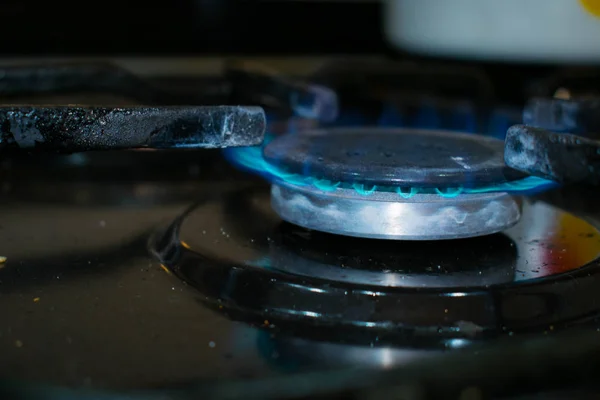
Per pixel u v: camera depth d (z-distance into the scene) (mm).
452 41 451
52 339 271
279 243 315
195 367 260
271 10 589
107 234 341
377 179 300
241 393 253
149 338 272
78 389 253
